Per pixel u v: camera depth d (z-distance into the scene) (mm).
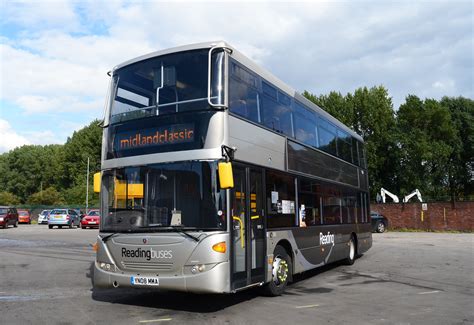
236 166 7902
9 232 32188
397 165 49406
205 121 7578
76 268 13125
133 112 8289
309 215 11117
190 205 7375
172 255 7297
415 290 10055
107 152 8461
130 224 7797
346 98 51219
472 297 9250
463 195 54562
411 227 34688
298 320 7195
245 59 8766
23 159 97750
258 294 9445
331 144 13422
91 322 7023
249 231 8125
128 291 9711
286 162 10047
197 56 7988
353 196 15086
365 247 16094
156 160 7785
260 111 9070
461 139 54156
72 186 77688
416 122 49781
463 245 22031
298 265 10234
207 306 8242
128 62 8695
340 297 9195
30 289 9906
